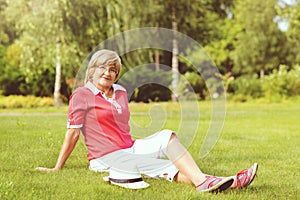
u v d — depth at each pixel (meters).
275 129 10.45
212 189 3.91
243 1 32.31
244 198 3.76
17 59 21.69
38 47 19.11
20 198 3.56
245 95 24.98
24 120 11.04
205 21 26.48
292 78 25.22
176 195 3.74
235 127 10.71
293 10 31.41
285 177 4.83
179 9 23.22
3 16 23.61
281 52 32.34
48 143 6.62
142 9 19.69
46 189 3.87
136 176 4.05
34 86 21.33
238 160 5.84
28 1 18.97
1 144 6.58
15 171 4.61
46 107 18.42
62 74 20.20
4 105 17.77
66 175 4.44
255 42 31.47
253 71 32.69
